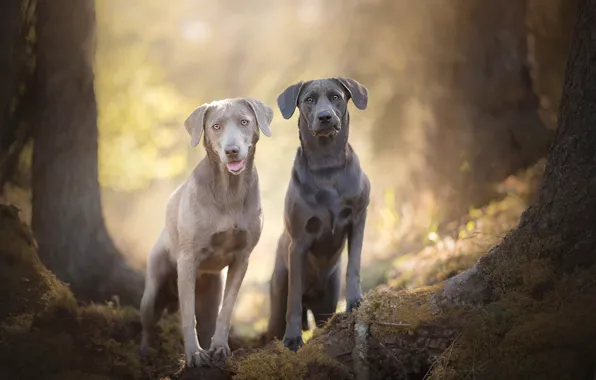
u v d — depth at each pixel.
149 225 15.63
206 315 6.95
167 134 17.62
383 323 5.59
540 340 4.78
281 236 7.07
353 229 6.50
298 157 6.48
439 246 8.79
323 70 18.30
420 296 5.69
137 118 17.28
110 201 16.69
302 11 21.86
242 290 12.03
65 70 8.79
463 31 10.63
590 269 5.03
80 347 6.67
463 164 10.31
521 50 10.41
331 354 5.74
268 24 22.08
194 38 21.23
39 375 6.10
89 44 9.02
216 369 5.80
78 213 8.80
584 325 4.71
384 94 15.12
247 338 7.95
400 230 11.14
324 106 6.16
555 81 14.13
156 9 19.31
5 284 6.83
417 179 11.39
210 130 6.03
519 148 10.09
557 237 5.29
